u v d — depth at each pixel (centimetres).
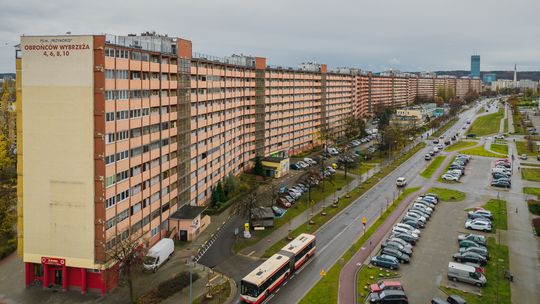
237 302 6375
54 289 6819
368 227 9412
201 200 11050
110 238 6794
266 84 15600
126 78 7238
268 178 13988
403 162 17000
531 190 12512
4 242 8381
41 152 6681
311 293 6506
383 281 6662
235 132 13575
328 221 9894
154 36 9356
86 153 6575
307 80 18850
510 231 9162
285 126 17338
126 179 7300
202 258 7969
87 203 6631
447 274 7075
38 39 6519
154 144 8325
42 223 6769
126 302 6431
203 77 10944
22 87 6625
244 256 8044
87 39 6419
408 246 8012
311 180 12500
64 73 6512
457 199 11656
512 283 6800
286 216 10244
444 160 17200
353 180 13900
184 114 9719
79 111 6531
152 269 7356
